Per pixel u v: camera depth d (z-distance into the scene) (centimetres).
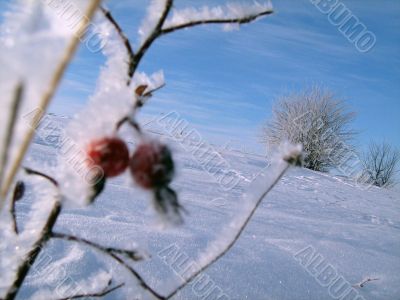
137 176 12
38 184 16
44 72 7
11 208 17
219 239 18
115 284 30
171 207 12
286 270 43
